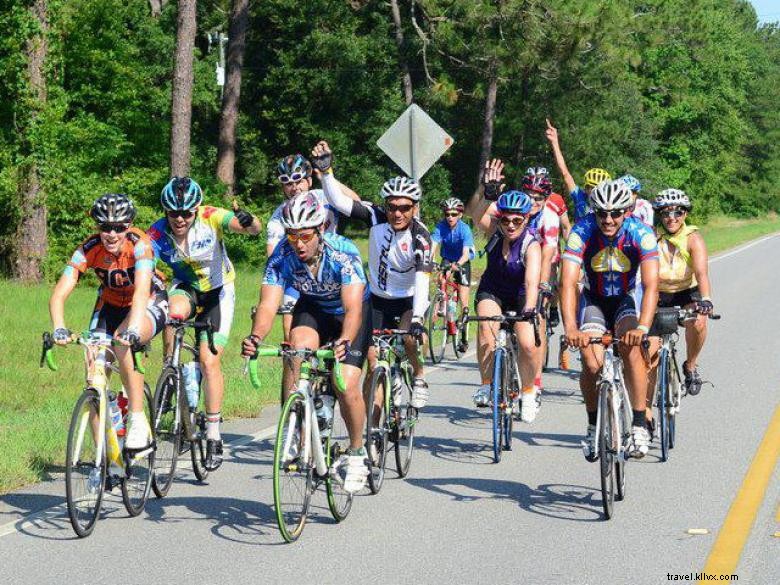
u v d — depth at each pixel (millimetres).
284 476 21516
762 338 55469
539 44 118188
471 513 23875
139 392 23484
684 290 33906
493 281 30875
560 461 29312
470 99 164875
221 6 152625
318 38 150375
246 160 155375
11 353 45344
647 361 25828
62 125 80875
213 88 147625
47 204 76062
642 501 24734
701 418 35031
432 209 163625
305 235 22031
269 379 41500
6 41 72062
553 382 42875
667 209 33000
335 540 21750
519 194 29812
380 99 158750
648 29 131375
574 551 20859
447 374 45562
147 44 142375
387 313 30062
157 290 24547
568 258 25188
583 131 154375
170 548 21109
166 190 25547
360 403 23359
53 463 28625
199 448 26875
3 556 20531
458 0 117312
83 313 58312
